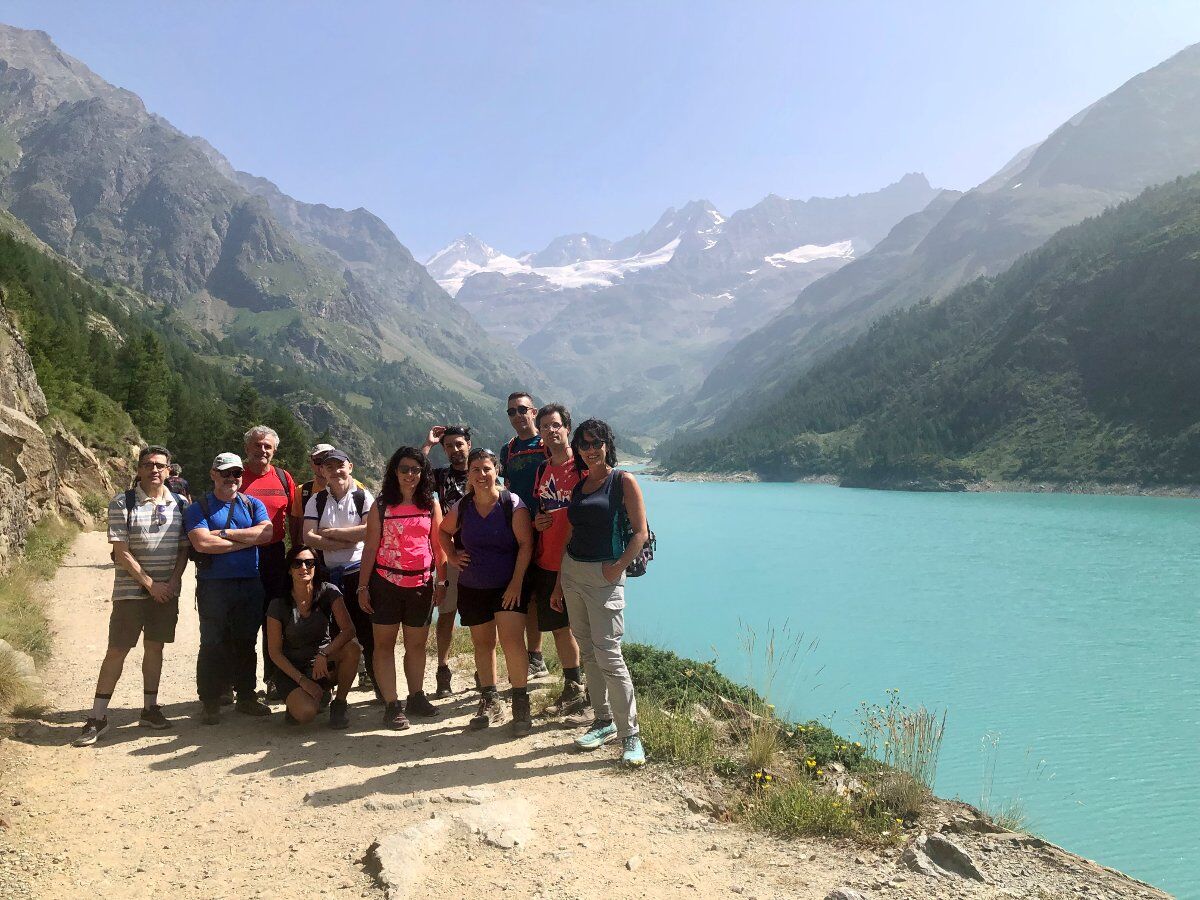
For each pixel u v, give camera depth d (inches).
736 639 1706.4
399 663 359.3
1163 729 1109.1
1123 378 6638.8
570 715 257.8
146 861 155.3
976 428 7386.8
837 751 228.7
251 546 256.1
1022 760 975.6
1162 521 4101.9
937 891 142.8
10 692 271.3
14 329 1068.5
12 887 140.9
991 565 2859.3
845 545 3511.3
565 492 237.1
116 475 1492.4
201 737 239.8
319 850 159.9
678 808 183.5
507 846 159.5
